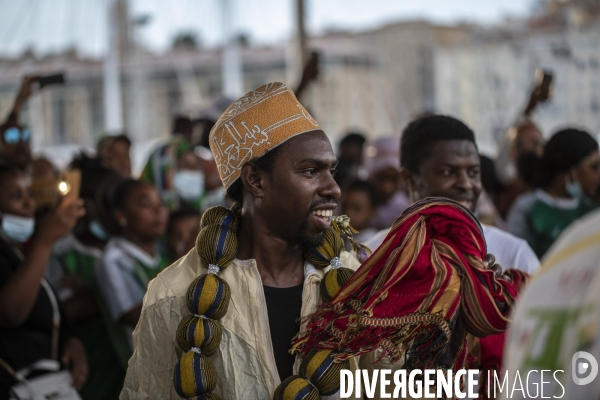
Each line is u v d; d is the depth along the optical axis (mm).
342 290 1992
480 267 2020
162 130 16844
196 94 17219
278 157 2008
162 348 2092
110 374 3836
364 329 1945
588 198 4273
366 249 2275
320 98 17422
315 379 1972
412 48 16672
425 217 2031
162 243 4664
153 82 17172
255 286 2072
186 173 5520
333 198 2029
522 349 1144
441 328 1911
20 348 3107
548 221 4230
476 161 2752
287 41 17500
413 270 1963
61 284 3914
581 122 11984
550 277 1138
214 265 2072
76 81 15164
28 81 5367
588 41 12789
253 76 17562
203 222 2143
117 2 14398
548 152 4250
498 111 14797
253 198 2090
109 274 3811
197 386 1954
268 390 2020
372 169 6438
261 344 2035
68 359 3371
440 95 15992
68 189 3080
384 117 16938
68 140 15109
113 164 5891
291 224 2029
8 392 3057
